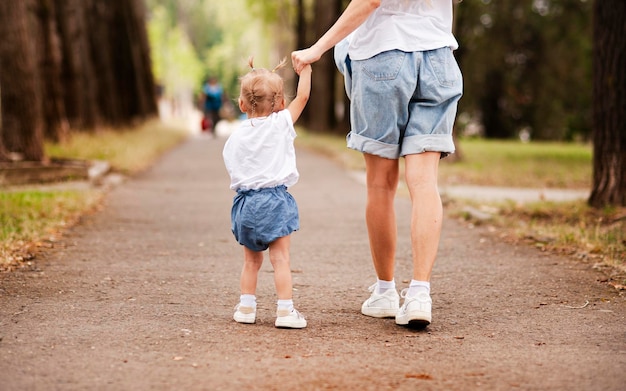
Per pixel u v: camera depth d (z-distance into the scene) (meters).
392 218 5.78
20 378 4.27
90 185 14.79
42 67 20.69
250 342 5.04
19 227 9.36
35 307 5.87
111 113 31.30
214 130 40.53
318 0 36.78
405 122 5.62
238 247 8.92
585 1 39.97
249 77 5.58
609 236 8.75
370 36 5.57
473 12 37.78
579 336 5.20
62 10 23.47
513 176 18.17
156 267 7.63
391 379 4.30
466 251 8.57
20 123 16.81
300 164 21.42
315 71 38.59
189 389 4.13
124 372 4.39
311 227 10.41
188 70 78.25
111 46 35.78
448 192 14.34
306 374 4.38
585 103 42.94
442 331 5.37
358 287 6.84
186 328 5.37
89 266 7.57
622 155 11.28
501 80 43.81
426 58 5.52
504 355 4.77
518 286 6.79
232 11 62.06
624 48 11.11
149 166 20.77
